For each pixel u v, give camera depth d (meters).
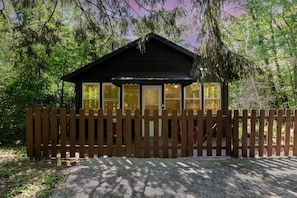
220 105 10.18
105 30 6.98
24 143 8.76
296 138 6.33
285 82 14.00
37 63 7.21
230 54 6.38
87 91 10.38
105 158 6.02
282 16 13.32
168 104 10.26
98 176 4.73
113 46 7.83
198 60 6.65
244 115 6.20
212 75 6.41
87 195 3.88
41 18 6.91
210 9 5.79
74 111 6.19
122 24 6.41
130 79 9.28
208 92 10.23
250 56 13.80
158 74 9.97
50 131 6.24
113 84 10.24
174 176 4.74
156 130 6.17
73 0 6.47
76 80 10.31
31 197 3.79
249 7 13.76
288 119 6.27
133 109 10.27
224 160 5.88
